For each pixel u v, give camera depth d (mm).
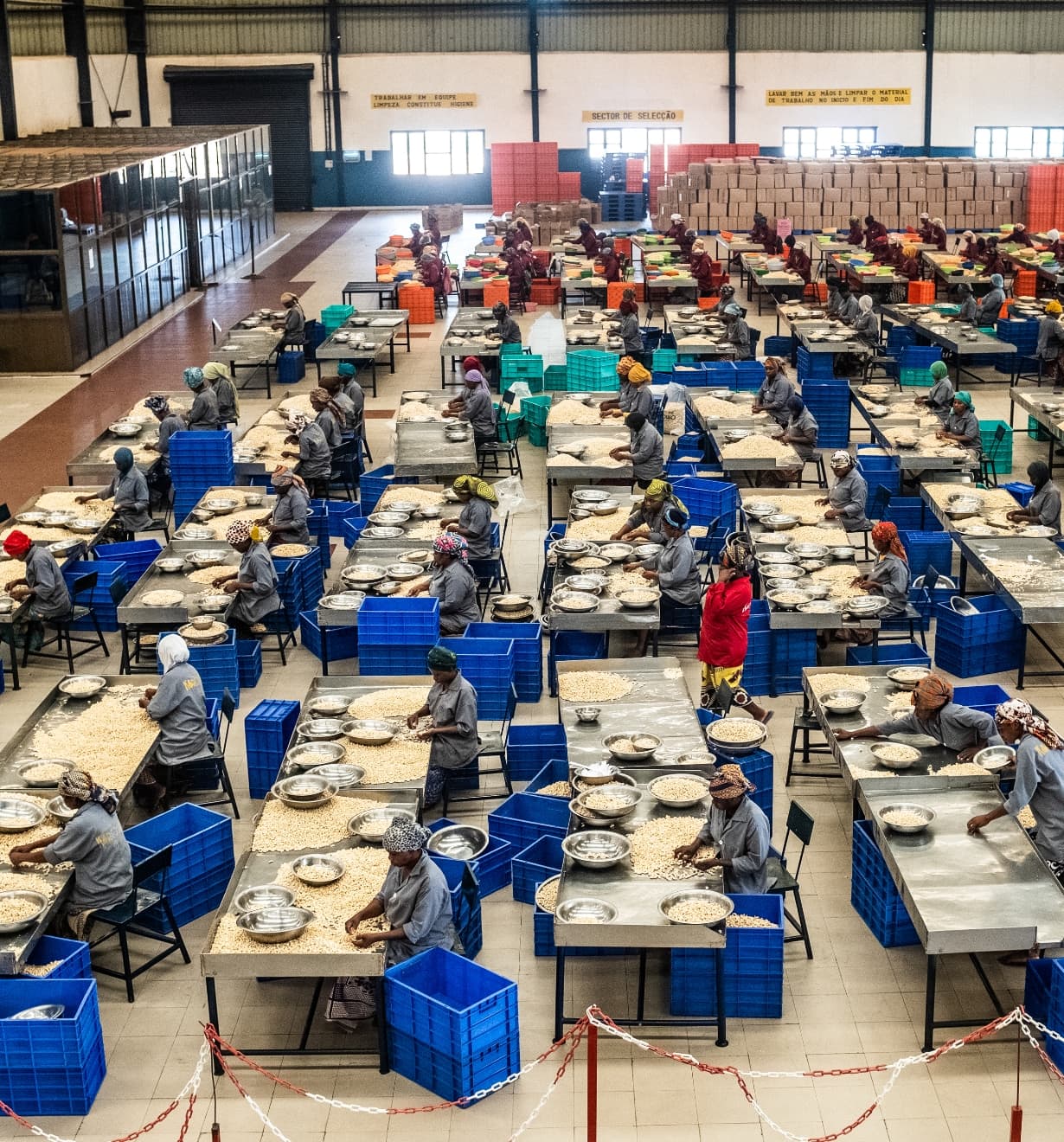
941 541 16422
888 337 29547
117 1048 9406
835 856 11547
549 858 11016
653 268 35469
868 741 11336
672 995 9469
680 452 21094
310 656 15469
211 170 39406
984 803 10305
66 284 28078
